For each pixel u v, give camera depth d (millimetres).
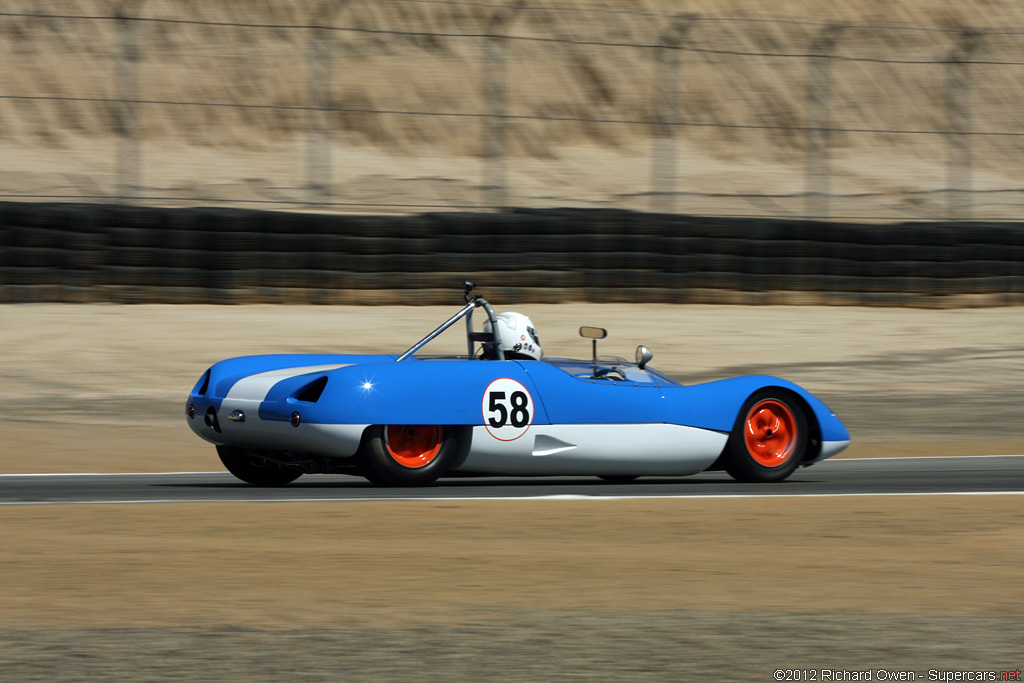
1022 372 55438
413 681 12117
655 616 15023
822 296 65188
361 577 17250
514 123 101875
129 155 90000
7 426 40781
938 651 13531
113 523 21750
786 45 119188
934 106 115500
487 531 21078
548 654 13164
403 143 98188
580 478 30844
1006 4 142375
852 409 47656
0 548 19297
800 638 13992
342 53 104750
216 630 14148
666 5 119062
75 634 13914
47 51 98938
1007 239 67812
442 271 60688
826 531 21594
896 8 135500
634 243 62719
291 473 28875
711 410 28406
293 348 53594
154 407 45344
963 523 22750
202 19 104750
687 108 109188
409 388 25609
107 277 57281
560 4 113812
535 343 28641
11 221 56125
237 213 58844
